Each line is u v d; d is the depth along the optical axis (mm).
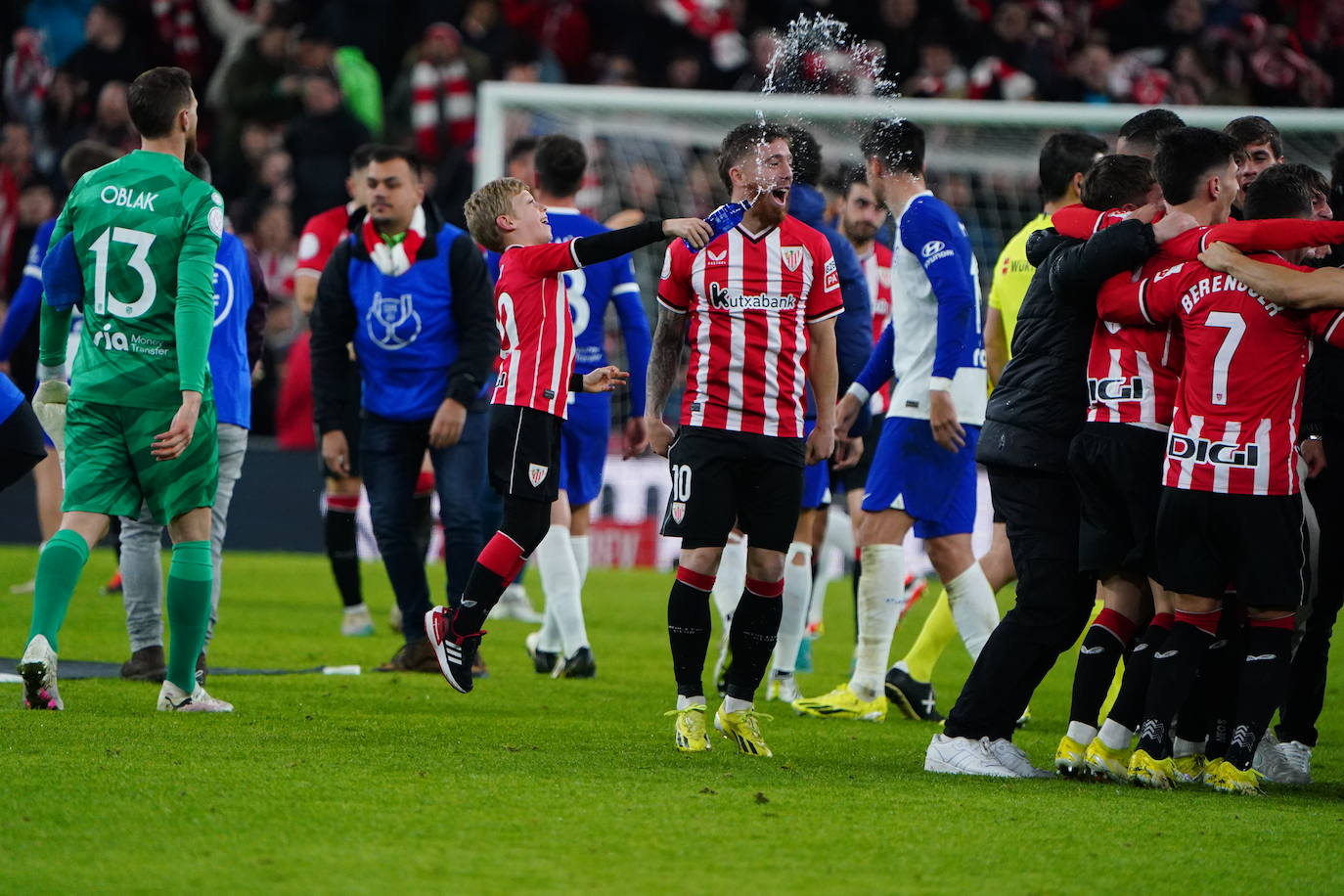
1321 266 19109
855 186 26281
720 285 17453
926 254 21203
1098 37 55719
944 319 21047
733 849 12695
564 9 63250
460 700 22125
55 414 22250
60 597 18766
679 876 11781
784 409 17656
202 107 64562
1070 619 17359
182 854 12023
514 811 13812
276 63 60000
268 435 52438
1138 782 16734
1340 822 14953
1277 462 16156
